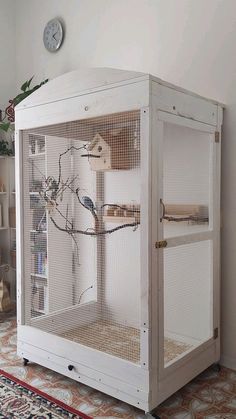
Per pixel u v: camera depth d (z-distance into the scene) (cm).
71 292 255
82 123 223
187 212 214
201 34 246
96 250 250
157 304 183
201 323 226
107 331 231
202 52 246
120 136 211
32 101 226
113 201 229
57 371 219
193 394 205
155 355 182
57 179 244
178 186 210
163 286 188
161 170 182
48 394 204
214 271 227
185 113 197
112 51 295
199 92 248
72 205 246
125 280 238
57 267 249
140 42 278
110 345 210
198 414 186
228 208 238
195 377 221
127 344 210
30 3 357
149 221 177
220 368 237
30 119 227
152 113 175
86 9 312
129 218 221
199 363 215
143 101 175
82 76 200
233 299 238
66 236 251
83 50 315
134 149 204
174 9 259
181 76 256
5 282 352
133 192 218
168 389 191
